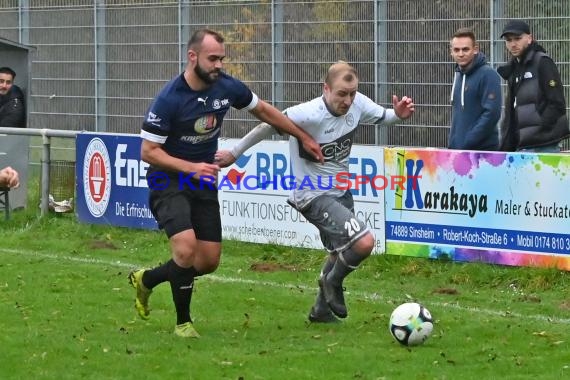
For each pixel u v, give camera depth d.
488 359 17.20
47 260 27.34
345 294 23.09
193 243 18.27
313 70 37.91
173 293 18.61
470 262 24.75
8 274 25.11
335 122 19.17
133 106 43.19
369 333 19.16
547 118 25.08
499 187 24.16
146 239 29.80
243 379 15.85
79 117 44.72
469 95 25.52
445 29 34.41
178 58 41.69
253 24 39.19
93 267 26.19
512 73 25.75
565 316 20.81
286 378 15.98
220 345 18.08
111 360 17.05
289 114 19.12
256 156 28.20
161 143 18.20
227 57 39.84
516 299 22.39
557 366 16.77
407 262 25.50
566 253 23.27
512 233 24.03
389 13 35.69
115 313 20.80
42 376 16.16
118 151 31.00
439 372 16.33
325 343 18.28
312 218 19.55
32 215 33.25
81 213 32.03
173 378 16.05
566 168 23.11
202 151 18.73
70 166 32.81
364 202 26.42
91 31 44.03
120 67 43.38
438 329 19.47
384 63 35.94
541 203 23.55
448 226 25.05
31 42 45.75
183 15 41.28
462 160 24.66
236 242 28.67
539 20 32.38
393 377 16.05
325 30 37.41
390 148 25.84
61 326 19.59
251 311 21.19
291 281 24.56
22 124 35.81
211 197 18.81
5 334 18.88
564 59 31.98
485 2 33.38
